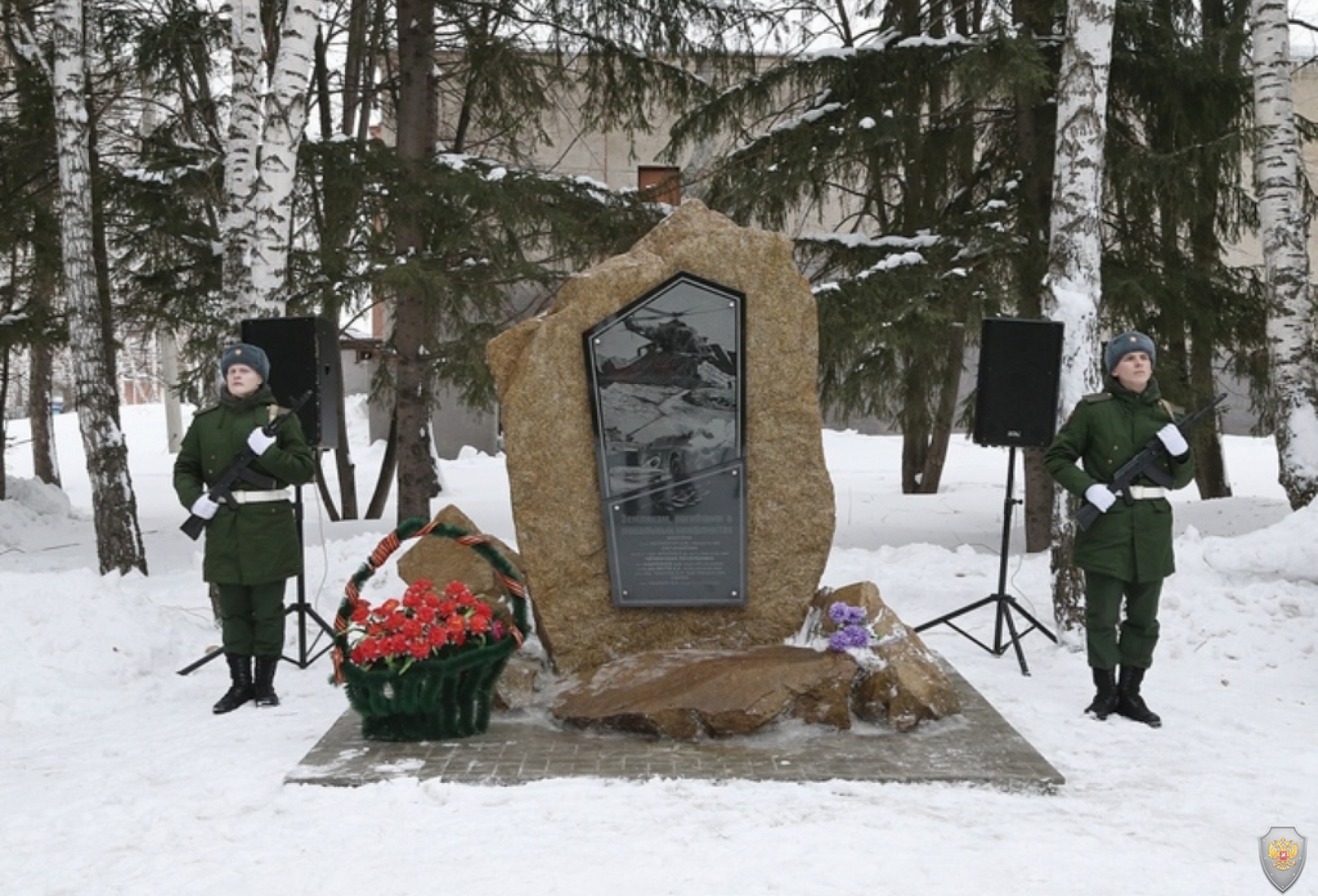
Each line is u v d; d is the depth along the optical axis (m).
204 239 14.11
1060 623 8.48
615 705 6.03
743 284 6.85
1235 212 13.11
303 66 9.63
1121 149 12.40
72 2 11.52
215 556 6.72
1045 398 8.12
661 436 6.79
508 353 6.90
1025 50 11.00
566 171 24.64
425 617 5.81
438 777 5.25
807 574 6.87
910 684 6.04
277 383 7.98
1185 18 14.02
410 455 15.04
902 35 12.67
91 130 13.92
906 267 12.20
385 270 12.55
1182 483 6.46
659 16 14.32
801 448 6.88
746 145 13.73
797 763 5.47
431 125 15.24
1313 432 11.83
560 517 6.79
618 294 6.82
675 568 6.78
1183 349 12.79
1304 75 24.25
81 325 11.94
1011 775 5.29
